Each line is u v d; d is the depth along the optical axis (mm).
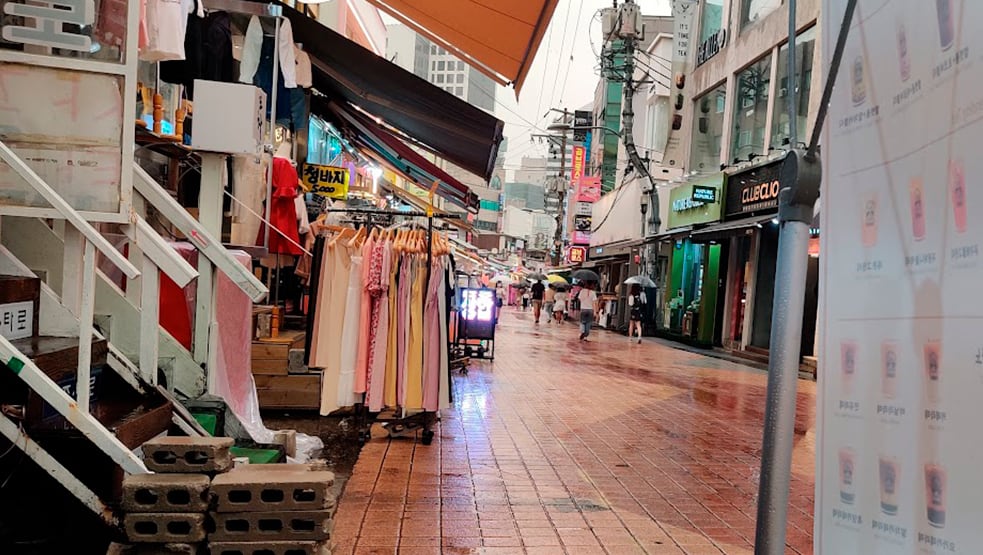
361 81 8141
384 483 4988
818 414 1571
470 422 7254
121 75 3242
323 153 13625
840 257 1516
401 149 11055
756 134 17438
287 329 8109
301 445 5664
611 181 38812
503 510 4543
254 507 2584
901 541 1255
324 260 5812
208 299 4379
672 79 22547
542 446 6355
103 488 3035
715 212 18531
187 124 6340
